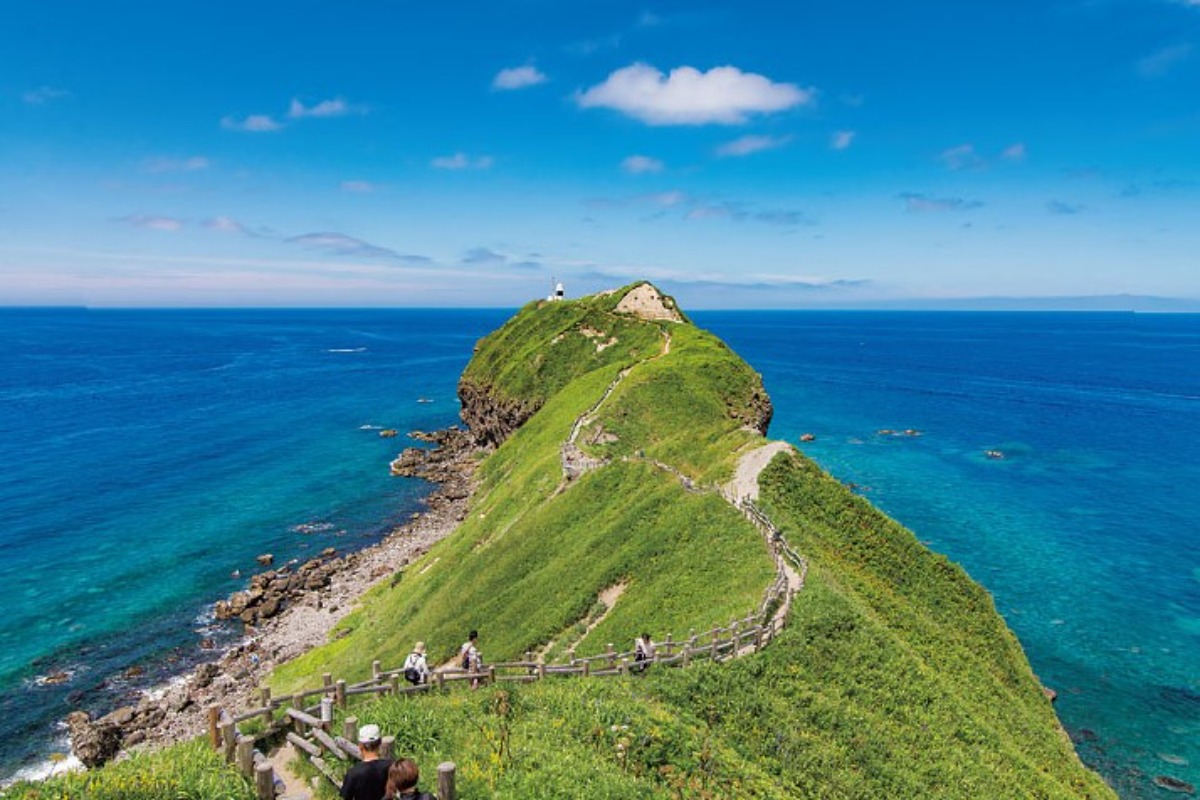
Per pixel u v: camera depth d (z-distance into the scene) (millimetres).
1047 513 82688
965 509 84250
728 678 24531
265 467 107250
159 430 129125
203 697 49125
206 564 72188
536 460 73375
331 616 61406
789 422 136125
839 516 45219
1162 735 42906
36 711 47469
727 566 37281
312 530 82500
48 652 54844
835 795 21203
